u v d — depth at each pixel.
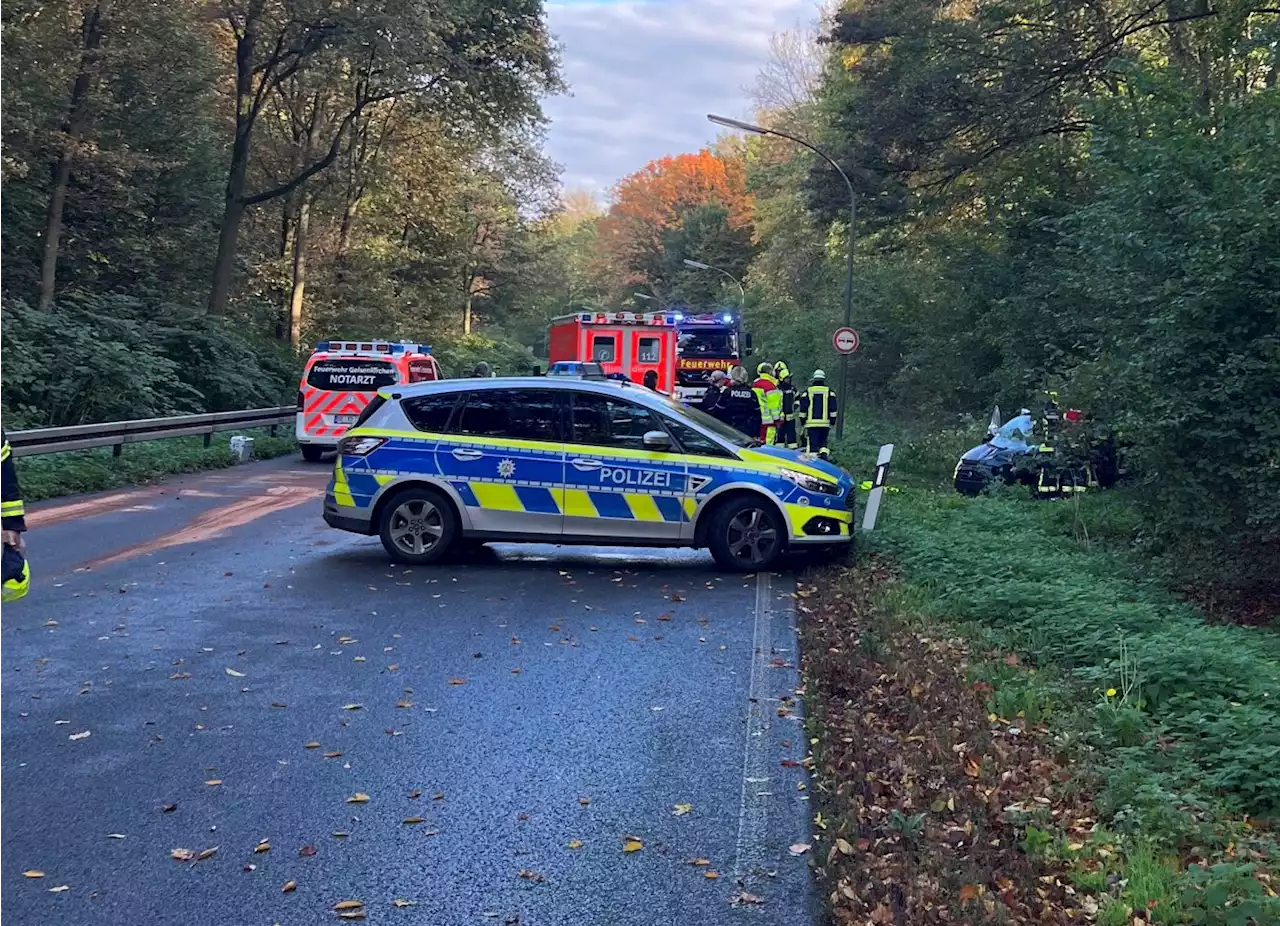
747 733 5.81
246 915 3.89
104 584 9.37
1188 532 9.18
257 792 4.98
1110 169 10.32
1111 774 4.90
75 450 16.64
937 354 28.78
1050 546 10.94
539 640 7.71
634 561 10.95
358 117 36.06
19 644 7.41
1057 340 23.20
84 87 24.38
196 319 27.61
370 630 7.93
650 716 6.09
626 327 27.92
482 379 10.82
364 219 43.94
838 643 7.68
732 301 60.66
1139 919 3.70
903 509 13.51
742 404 21.45
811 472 10.48
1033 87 24.06
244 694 6.41
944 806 4.69
